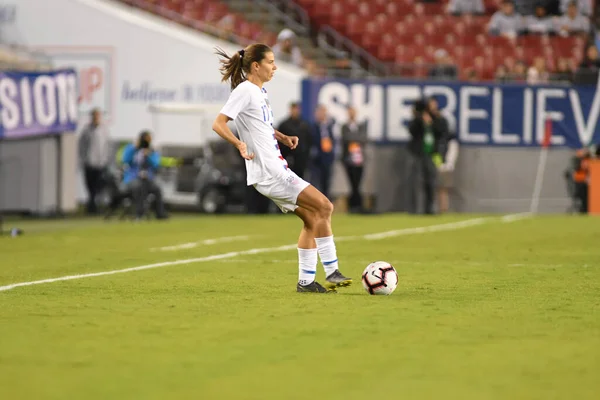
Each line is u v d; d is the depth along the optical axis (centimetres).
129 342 2458
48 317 2866
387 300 3225
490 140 8881
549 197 8906
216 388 1964
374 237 6072
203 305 3111
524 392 1922
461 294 3391
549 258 4803
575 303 3161
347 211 8700
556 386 1972
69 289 3541
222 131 3225
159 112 8781
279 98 8825
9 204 8019
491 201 8881
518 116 8881
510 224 7250
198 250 5206
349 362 2214
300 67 9188
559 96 8875
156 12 9569
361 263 4538
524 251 5181
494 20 10169
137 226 7075
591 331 2608
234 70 3328
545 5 10338
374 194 8856
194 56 8931
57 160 8256
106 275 4012
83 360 2239
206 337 2525
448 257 4844
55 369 2144
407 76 9494
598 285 3678
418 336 2531
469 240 5884
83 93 9088
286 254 4962
